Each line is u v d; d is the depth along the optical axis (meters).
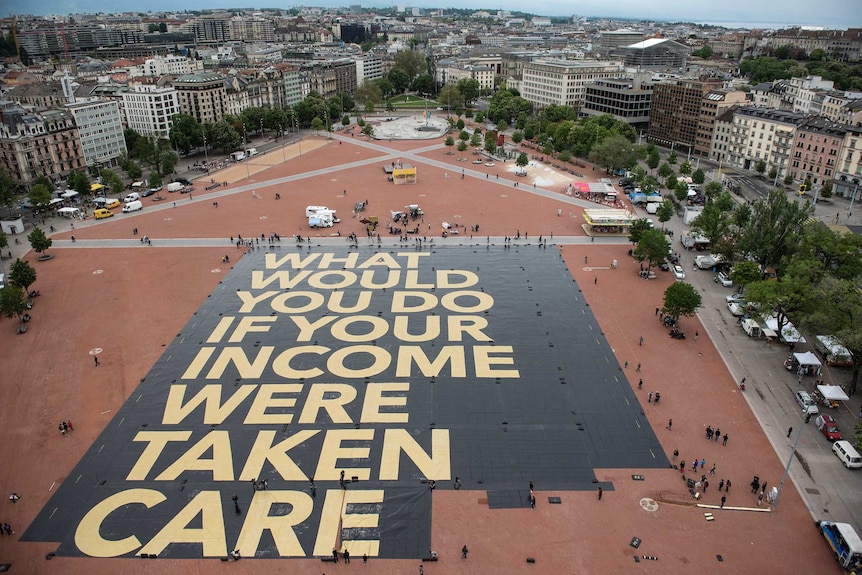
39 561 64.75
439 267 137.62
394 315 114.88
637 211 185.00
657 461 78.50
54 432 84.56
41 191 178.38
